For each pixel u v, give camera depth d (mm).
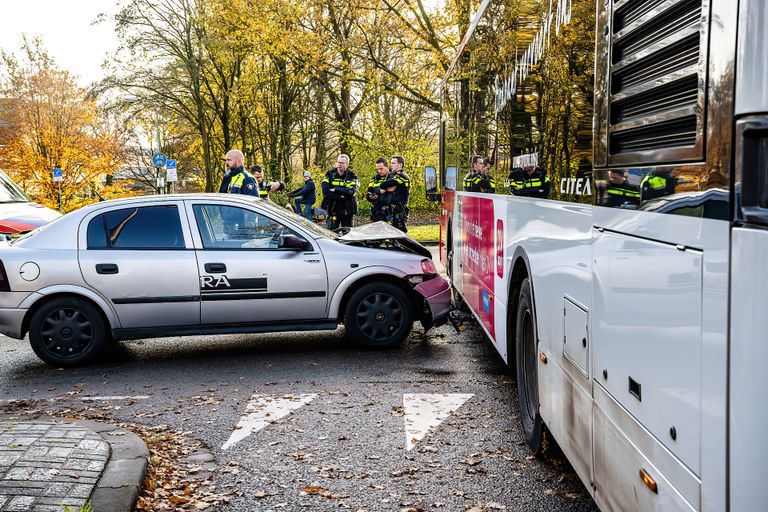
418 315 8766
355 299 8516
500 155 6281
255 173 18812
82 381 7566
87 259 8117
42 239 8234
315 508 4402
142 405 6617
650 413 2678
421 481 4770
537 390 4980
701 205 2254
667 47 2631
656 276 2637
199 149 42125
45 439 5180
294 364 8031
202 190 43062
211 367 8000
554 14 4340
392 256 8555
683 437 2365
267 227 8508
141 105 34781
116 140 38719
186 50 33219
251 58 34250
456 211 10289
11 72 37406
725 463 2064
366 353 8492
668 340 2504
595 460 3447
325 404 6504
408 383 7152
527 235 5188
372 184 16625
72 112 38062
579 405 3744
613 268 3162
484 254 7387
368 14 29219
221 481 4836
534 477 4797
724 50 2135
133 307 8148
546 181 4543
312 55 29422
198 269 8219
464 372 7562
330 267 8406
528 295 5184
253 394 6875
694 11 2398
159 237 8312
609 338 3205
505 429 5754
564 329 4086
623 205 3045
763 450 1900
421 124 37281
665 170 2586
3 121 38000
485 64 7105
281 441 5586
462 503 4422
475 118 7930
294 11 29094
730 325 2037
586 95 3680
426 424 5906
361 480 4809
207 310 8250
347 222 17719
